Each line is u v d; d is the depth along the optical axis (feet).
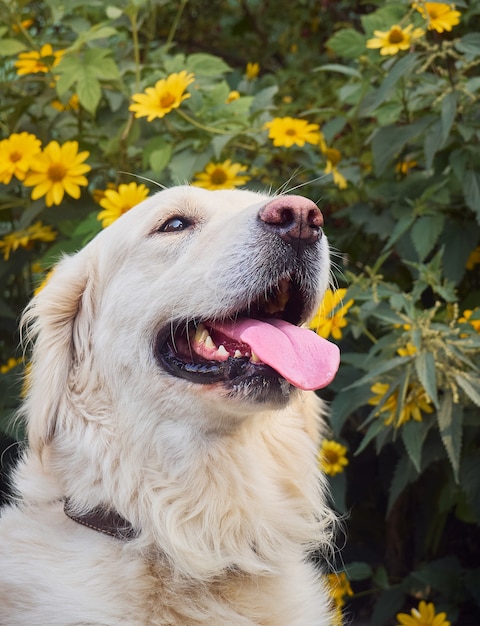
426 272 4.08
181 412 3.45
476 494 4.20
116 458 3.50
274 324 3.43
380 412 4.06
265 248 3.39
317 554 4.43
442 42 4.39
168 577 3.40
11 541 3.46
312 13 6.33
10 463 4.54
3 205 4.69
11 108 4.81
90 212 4.58
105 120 4.75
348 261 4.78
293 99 5.88
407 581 4.55
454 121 4.38
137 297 3.53
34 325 3.67
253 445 3.57
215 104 4.61
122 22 4.96
